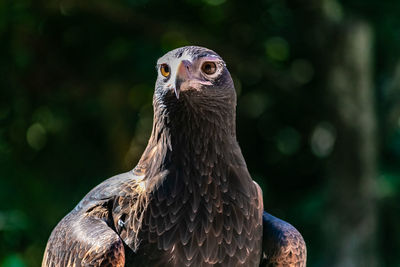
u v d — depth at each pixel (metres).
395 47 13.53
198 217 5.60
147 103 14.43
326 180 13.37
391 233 13.88
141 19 13.41
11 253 11.70
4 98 13.94
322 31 12.80
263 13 14.03
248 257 5.70
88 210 5.82
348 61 12.77
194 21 14.23
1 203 12.39
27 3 13.17
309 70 13.99
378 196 13.11
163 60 5.77
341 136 13.04
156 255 5.54
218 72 5.66
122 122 14.44
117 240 5.44
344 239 12.99
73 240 5.58
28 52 13.70
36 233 12.37
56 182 14.27
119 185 5.84
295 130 14.87
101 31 13.90
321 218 13.30
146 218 5.58
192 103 5.61
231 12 14.13
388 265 13.98
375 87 13.59
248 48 14.27
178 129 5.69
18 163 13.43
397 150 13.78
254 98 14.73
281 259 5.86
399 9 12.70
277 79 13.69
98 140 14.84
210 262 5.59
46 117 14.36
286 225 6.00
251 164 14.83
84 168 14.59
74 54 14.10
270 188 14.73
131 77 14.09
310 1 12.56
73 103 14.39
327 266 13.04
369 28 12.89
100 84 14.25
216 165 5.68
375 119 13.13
